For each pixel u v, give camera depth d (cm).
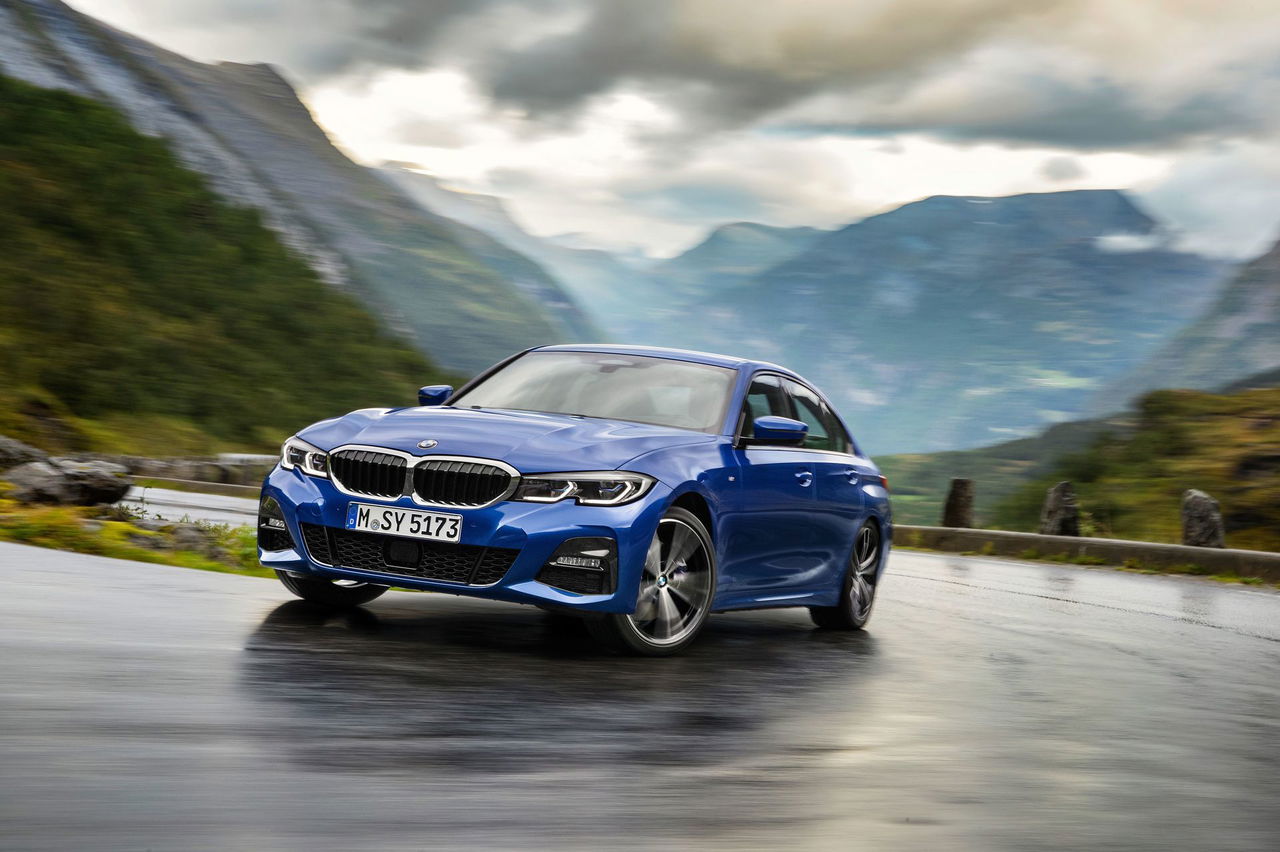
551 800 283
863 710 452
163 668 401
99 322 5631
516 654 523
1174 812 320
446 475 527
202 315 6556
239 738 316
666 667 527
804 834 270
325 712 360
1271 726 477
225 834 234
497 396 656
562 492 522
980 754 381
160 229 7012
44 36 12750
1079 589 1192
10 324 5181
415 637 542
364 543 539
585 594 523
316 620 561
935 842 271
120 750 292
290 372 6888
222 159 12525
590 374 660
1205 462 2402
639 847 249
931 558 1583
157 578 645
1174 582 1384
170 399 5491
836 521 691
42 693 346
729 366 669
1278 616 1018
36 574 605
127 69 13375
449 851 235
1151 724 461
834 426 742
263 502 576
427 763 309
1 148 6638
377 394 7338
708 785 312
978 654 647
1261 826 312
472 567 520
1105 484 2552
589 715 400
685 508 572
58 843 220
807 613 812
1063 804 319
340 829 244
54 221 6312
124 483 976
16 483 918
